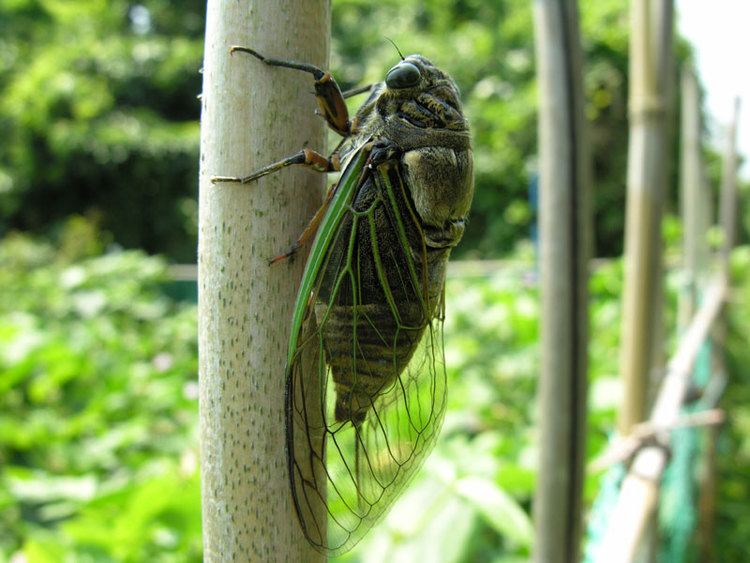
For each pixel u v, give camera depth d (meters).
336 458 0.11
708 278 0.55
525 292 0.57
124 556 0.24
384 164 0.12
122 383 0.44
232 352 0.08
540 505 0.13
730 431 0.45
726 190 0.44
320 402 0.10
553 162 0.13
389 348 0.12
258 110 0.08
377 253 0.12
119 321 0.65
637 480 0.16
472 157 0.13
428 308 0.13
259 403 0.08
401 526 0.20
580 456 0.13
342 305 0.11
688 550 0.30
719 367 0.41
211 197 0.08
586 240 0.13
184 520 0.24
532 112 1.05
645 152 0.18
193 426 0.38
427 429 0.13
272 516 0.08
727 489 0.40
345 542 0.10
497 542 0.25
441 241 0.13
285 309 0.08
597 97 1.08
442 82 0.12
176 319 0.66
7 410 0.41
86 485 0.31
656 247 0.18
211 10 0.08
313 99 0.08
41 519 0.31
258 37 0.08
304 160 0.08
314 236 0.10
